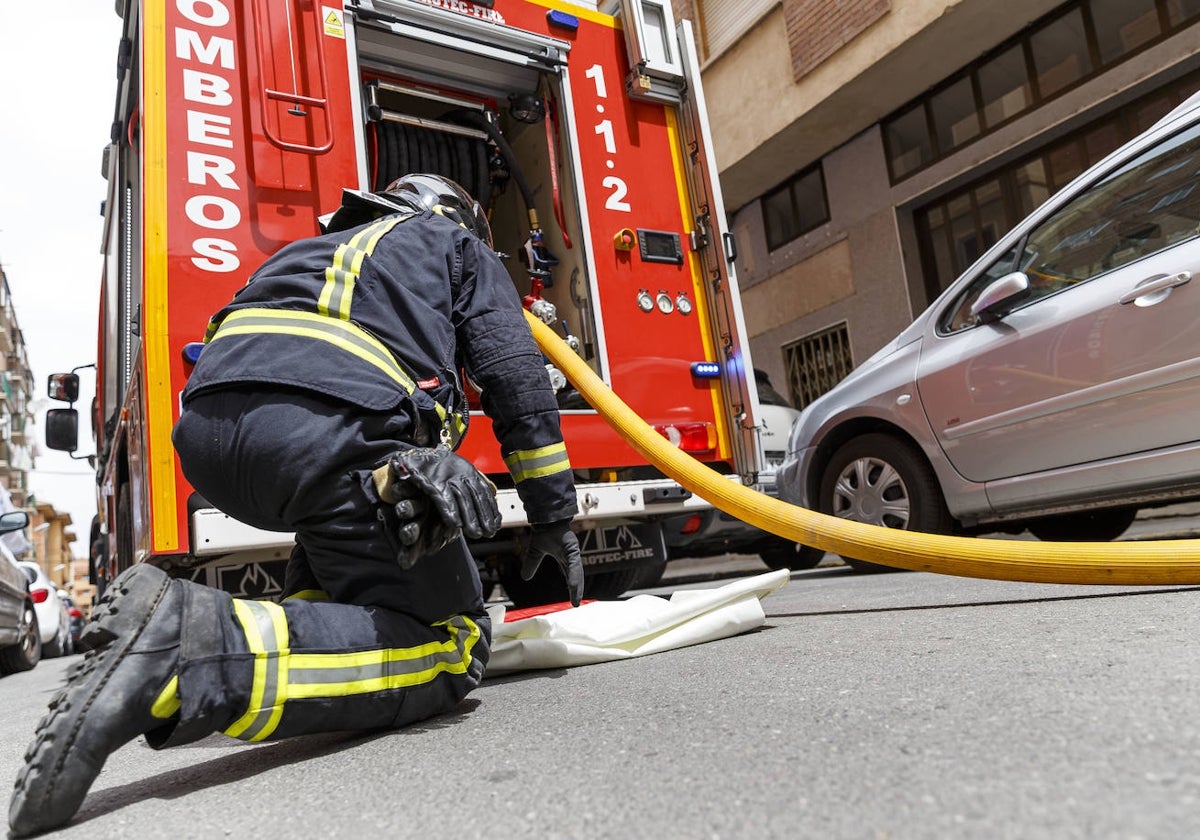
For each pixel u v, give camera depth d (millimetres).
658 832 895
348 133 3213
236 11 3127
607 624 2244
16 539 8188
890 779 957
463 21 3602
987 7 7680
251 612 1412
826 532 2533
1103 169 3414
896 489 4184
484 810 1049
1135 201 3230
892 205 9453
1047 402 3377
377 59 3648
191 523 2789
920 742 1084
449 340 1697
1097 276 3285
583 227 3785
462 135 4051
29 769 1169
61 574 58469
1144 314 3041
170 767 1622
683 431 3828
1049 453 3400
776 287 10977
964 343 3773
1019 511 3609
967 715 1187
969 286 3896
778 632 2354
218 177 2975
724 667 1860
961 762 982
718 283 3990
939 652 1716
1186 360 2918
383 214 1899
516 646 2141
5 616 6285
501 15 3721
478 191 4082
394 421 1530
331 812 1128
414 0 3479
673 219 4035
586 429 3557
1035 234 3621
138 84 3115
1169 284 2961
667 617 2295
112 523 5020
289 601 1507
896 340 4273
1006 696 1268
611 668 2080
